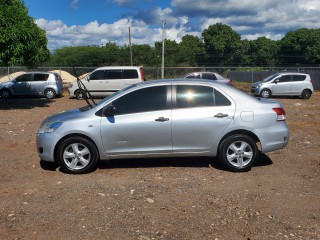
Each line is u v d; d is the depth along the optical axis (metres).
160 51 77.44
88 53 67.75
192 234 4.48
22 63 17.95
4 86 23.95
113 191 5.92
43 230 4.62
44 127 7.09
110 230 4.59
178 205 5.33
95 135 6.84
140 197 5.64
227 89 7.04
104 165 7.45
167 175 6.74
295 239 4.36
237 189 5.99
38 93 24.02
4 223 4.81
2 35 17.03
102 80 22.91
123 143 6.88
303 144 9.30
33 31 18.00
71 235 4.48
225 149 6.88
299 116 15.38
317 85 35.72
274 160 7.76
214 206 5.30
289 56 89.06
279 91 24.28
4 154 8.52
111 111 6.83
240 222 4.80
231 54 88.19
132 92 7.00
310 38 86.06
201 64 88.31
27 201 5.56
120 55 69.31
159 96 6.98
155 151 6.92
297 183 6.29
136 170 7.08
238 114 6.88
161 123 6.84
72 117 6.98
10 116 15.41
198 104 6.96
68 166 6.90
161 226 4.68
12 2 18.83
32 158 8.13
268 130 6.93
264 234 4.48
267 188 6.04
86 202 5.48
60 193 5.88
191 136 6.87
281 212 5.10
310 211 5.13
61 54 68.62
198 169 7.10
